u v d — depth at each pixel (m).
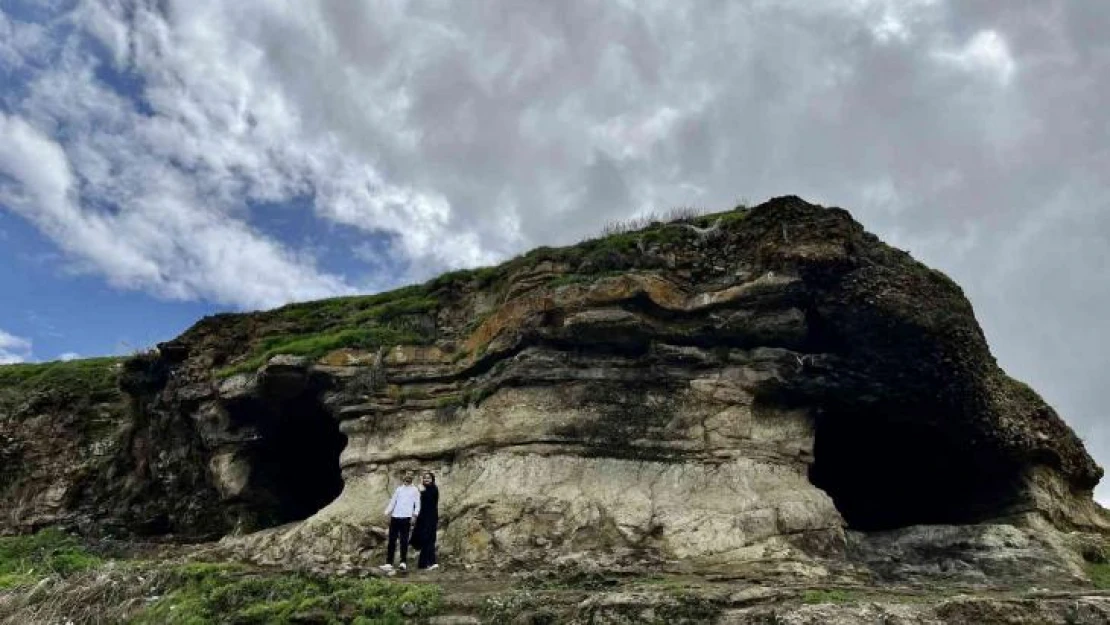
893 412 16.47
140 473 23.62
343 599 12.04
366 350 18.50
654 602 10.81
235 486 20.16
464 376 17.52
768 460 15.47
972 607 10.34
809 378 16.02
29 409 27.22
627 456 15.40
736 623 10.34
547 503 14.80
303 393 19.17
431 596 11.91
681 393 15.77
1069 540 15.54
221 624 12.05
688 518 14.28
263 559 15.84
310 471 21.52
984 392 16.53
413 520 15.45
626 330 15.97
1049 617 10.28
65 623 13.62
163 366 22.67
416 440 17.14
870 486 18.83
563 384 16.05
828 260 15.74
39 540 22.02
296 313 21.98
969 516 18.25
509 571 13.82
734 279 16.28
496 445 15.99
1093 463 20.20
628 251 17.08
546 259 17.45
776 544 14.04
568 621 10.88
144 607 13.43
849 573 13.59
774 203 16.75
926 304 15.95
